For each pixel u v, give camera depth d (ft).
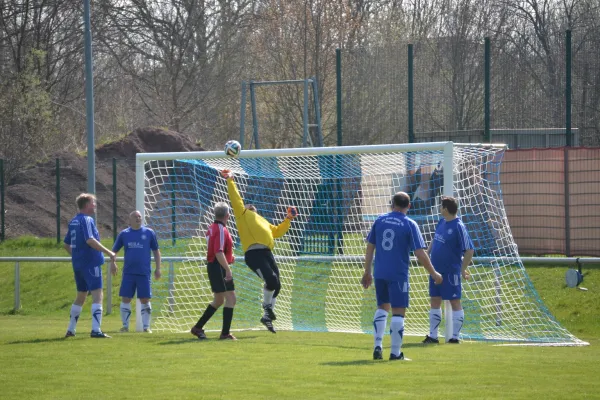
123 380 44.78
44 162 173.88
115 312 100.27
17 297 104.01
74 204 163.63
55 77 237.86
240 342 64.08
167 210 104.01
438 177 92.02
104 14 235.61
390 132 128.77
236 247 98.32
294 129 203.31
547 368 48.57
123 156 176.55
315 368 48.62
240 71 242.78
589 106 115.55
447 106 125.49
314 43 202.90
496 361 52.01
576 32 116.26
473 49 125.08
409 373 46.50
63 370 48.37
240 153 78.23
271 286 71.51
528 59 118.93
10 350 57.62
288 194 107.04
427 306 89.81
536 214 105.40
